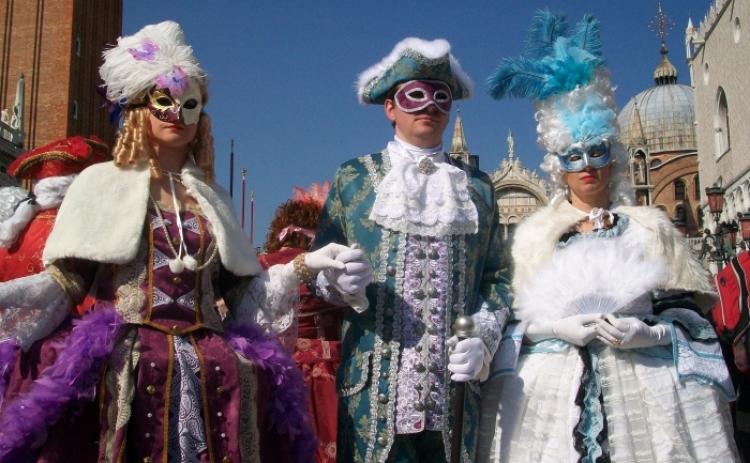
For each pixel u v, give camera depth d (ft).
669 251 14.52
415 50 13.60
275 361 11.84
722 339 20.26
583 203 15.46
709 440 13.26
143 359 10.72
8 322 10.96
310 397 17.49
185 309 11.43
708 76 142.92
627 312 13.99
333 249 12.37
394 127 14.65
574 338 13.66
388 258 13.19
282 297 12.32
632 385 13.50
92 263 11.55
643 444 13.12
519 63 15.67
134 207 11.48
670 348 13.91
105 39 135.44
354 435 12.78
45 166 15.43
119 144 11.98
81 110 124.98
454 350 12.41
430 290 13.03
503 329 14.01
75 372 10.43
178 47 12.32
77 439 10.60
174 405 10.71
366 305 12.46
